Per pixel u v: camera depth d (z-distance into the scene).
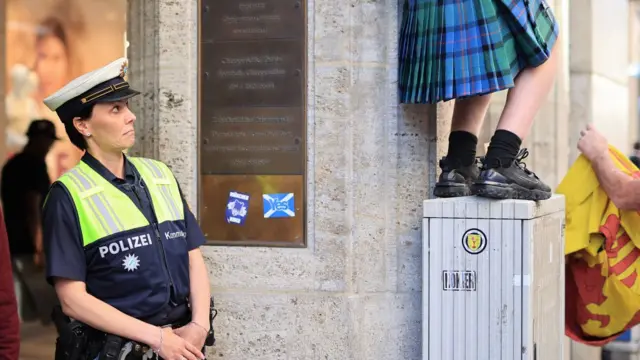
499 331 3.01
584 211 3.90
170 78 3.59
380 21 3.49
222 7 3.56
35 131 6.33
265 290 3.57
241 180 3.58
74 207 2.79
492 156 3.13
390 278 3.56
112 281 2.80
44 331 6.05
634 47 7.32
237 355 3.59
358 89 3.51
